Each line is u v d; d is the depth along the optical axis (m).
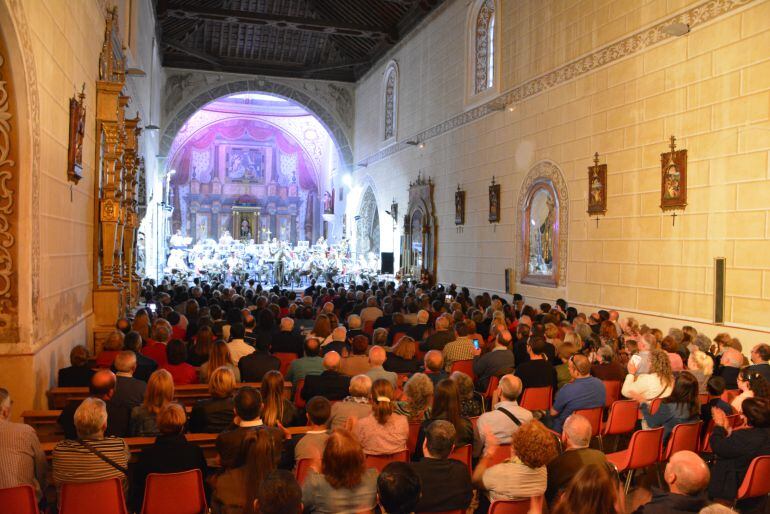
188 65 32.47
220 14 25.38
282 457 5.22
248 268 33.00
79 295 9.94
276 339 9.38
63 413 5.55
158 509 4.27
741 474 5.21
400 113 27.23
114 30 13.09
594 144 13.68
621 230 12.76
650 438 5.95
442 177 22.47
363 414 5.58
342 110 34.81
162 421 4.47
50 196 7.69
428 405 6.02
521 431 4.27
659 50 11.80
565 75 14.81
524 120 16.72
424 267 23.42
